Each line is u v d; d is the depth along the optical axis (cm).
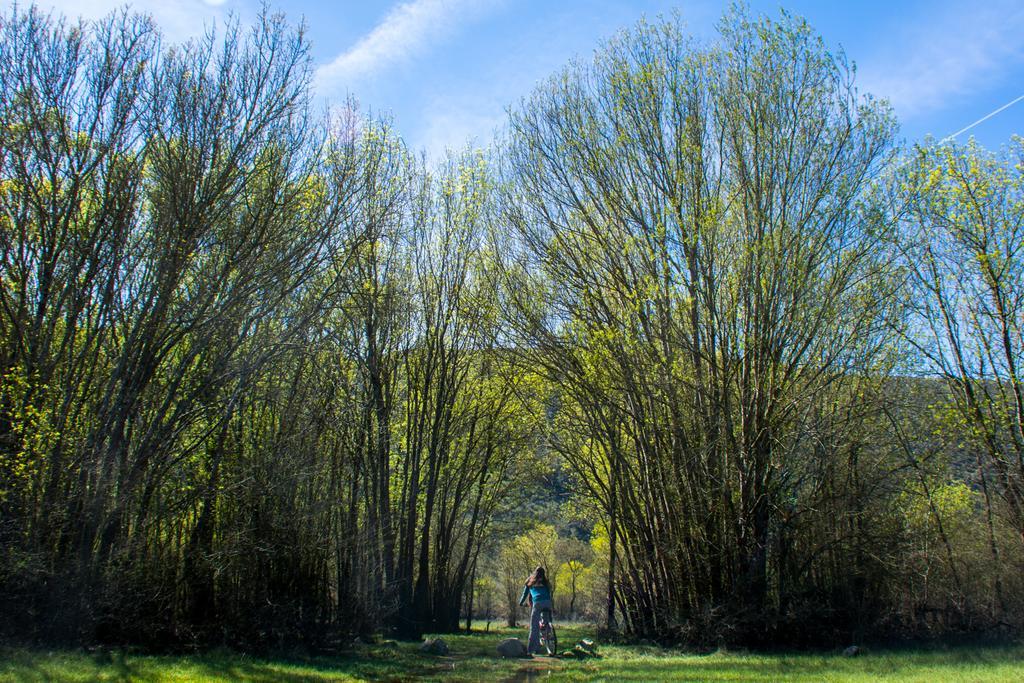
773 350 1808
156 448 1454
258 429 1614
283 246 1593
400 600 2230
